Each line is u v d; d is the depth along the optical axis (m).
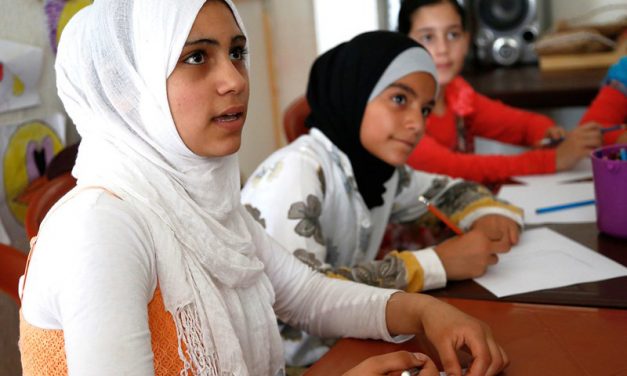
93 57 0.81
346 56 1.36
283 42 3.32
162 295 0.78
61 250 0.71
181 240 0.81
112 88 0.81
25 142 1.56
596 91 2.43
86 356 0.66
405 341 0.92
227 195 0.90
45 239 0.74
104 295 0.68
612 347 0.80
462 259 1.08
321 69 1.41
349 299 0.98
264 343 0.90
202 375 0.79
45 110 1.63
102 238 0.71
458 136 2.22
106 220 0.73
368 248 1.44
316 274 1.06
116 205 0.75
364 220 1.36
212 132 0.82
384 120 1.33
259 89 3.22
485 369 0.77
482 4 3.11
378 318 0.93
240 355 0.82
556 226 1.29
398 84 1.33
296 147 1.31
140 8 0.79
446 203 1.47
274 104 3.38
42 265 0.72
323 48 3.33
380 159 1.40
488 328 0.83
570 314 0.90
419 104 1.35
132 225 0.75
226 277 0.85
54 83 1.66
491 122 2.24
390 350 0.89
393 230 1.54
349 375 0.76
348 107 1.35
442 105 2.21
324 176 1.29
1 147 1.50
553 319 0.89
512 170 1.77
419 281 1.05
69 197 0.77
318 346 1.23
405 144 1.35
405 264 1.06
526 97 2.50
